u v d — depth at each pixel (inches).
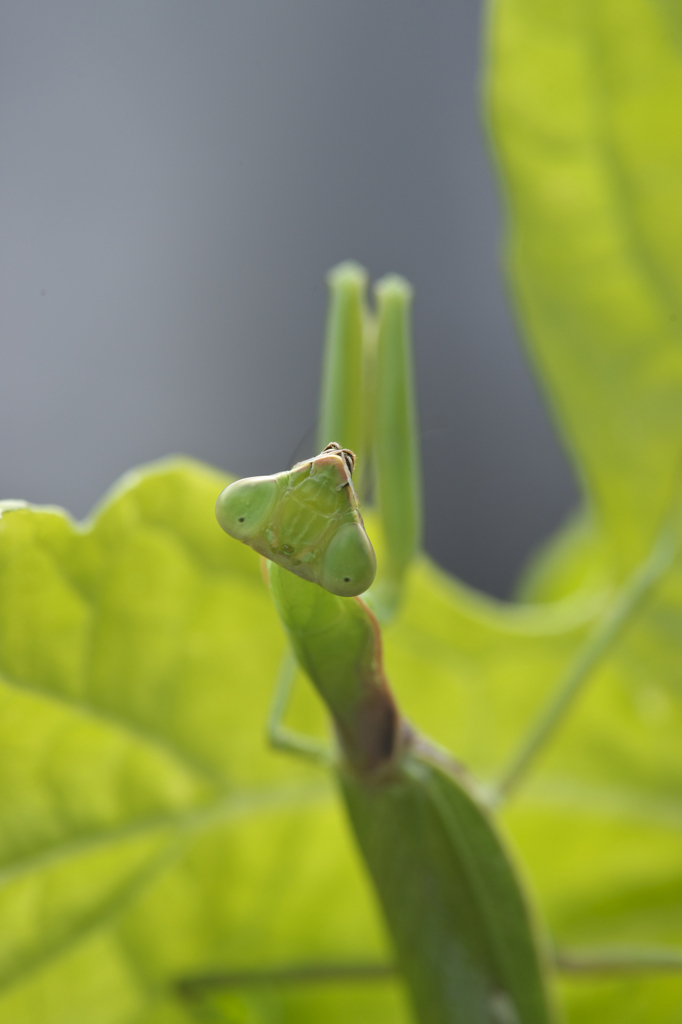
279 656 8.1
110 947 8.0
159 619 7.9
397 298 7.6
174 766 8.1
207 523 8.0
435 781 7.5
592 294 8.4
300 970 8.2
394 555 7.8
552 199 8.3
